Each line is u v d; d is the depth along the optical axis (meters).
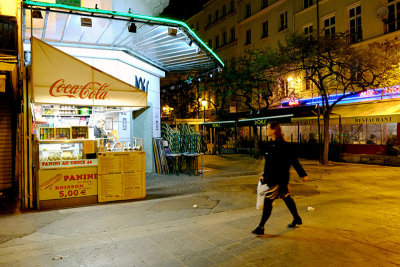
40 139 7.09
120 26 8.97
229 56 34.81
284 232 4.94
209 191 8.60
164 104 37.53
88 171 6.99
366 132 17.97
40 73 6.36
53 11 7.05
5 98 8.34
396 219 5.70
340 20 21.70
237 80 21.59
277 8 27.61
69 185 6.80
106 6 10.93
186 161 12.19
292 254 4.02
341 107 19.75
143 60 12.52
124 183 7.39
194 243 4.49
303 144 20.39
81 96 6.79
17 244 4.52
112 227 5.31
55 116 8.78
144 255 4.07
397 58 16.09
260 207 4.98
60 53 6.58
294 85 23.19
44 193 6.57
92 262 3.86
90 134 8.52
